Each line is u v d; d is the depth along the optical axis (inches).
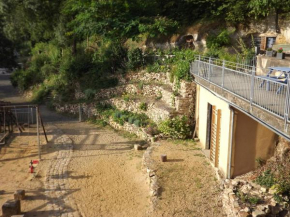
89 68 1117.1
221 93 435.5
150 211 401.1
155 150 581.0
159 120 700.0
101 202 449.7
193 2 936.9
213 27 870.4
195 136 647.1
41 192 482.6
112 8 933.2
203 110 596.1
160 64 871.7
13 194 476.4
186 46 928.3
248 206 360.8
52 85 1248.2
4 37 1546.5
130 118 765.9
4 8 1202.6
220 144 468.8
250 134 432.8
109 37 954.1
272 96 290.8
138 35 1001.5
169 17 1016.2
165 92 759.7
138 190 478.3
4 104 843.4
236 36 826.8
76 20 1021.2
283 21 745.0
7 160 627.2
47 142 730.8
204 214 387.9
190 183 454.3
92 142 722.8
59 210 430.3
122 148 669.9
